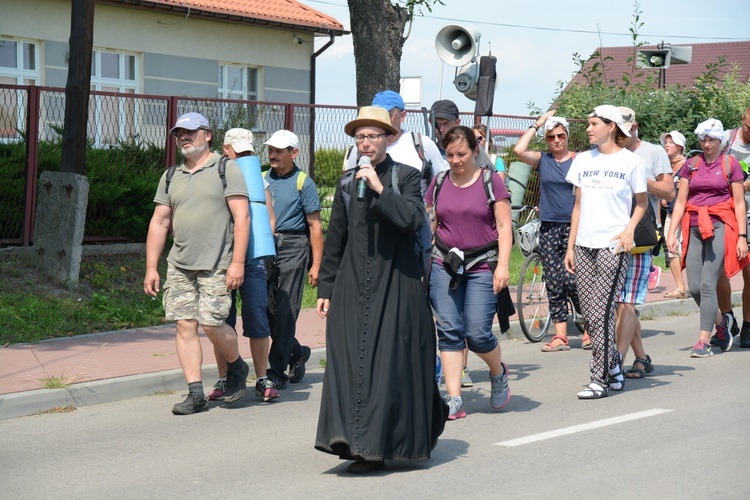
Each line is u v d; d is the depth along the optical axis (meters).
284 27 31.70
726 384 9.98
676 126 26.03
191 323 9.03
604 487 6.41
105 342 11.73
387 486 6.54
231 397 9.30
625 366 11.02
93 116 15.80
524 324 12.96
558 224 12.12
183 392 10.04
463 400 9.46
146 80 28.66
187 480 6.84
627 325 9.77
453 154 8.28
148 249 9.08
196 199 8.86
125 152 16.27
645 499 6.14
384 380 6.66
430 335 6.93
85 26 14.26
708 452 7.29
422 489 6.45
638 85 27.11
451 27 16.64
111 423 8.70
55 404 9.20
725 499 6.12
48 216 14.21
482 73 15.97
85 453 7.65
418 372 6.83
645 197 9.29
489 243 8.38
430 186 8.61
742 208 11.34
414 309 6.87
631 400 9.28
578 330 13.62
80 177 14.08
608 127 9.34
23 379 9.65
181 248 8.93
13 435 8.27
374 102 8.91
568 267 9.60
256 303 9.48
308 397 9.80
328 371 6.76
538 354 12.22
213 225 8.88
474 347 8.56
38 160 15.16
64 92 15.62
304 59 33.19
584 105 25.77
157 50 28.89
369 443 6.61
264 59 31.92
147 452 7.66
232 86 31.45
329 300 7.02
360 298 6.80
